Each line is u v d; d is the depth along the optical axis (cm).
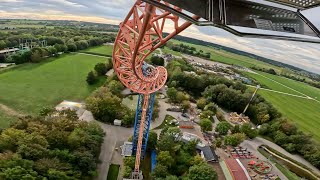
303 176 8500
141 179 6712
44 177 5391
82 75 13638
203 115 10775
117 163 7275
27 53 14300
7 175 5006
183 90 13688
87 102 9819
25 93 10550
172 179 6378
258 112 11938
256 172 8000
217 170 7650
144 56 5506
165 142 7644
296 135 10219
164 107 11412
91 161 6406
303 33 1253
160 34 3928
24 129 6888
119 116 9319
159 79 6988
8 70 12850
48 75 12975
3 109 9025
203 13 1105
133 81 6756
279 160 9106
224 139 9169
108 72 14575
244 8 1173
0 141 6009
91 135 7338
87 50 19100
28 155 5747
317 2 1224
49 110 8556
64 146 6669
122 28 4841
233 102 12475
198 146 8362
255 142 10006
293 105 15425
